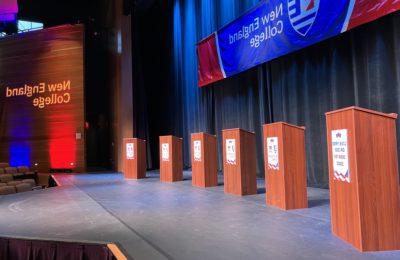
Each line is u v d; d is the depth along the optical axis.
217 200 5.42
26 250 3.53
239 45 8.45
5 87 13.44
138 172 9.23
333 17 5.78
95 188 7.38
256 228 3.63
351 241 2.97
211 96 10.52
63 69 12.83
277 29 7.09
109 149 14.33
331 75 6.30
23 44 13.32
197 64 10.51
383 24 5.29
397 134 5.09
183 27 12.06
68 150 12.59
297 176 4.54
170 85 13.04
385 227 2.83
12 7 12.88
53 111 12.83
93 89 15.34
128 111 12.35
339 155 3.12
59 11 16.16
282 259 2.70
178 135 12.39
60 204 5.48
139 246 3.13
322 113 6.55
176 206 5.02
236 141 5.86
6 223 4.23
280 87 7.68
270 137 4.79
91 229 3.81
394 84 5.18
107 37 14.60
